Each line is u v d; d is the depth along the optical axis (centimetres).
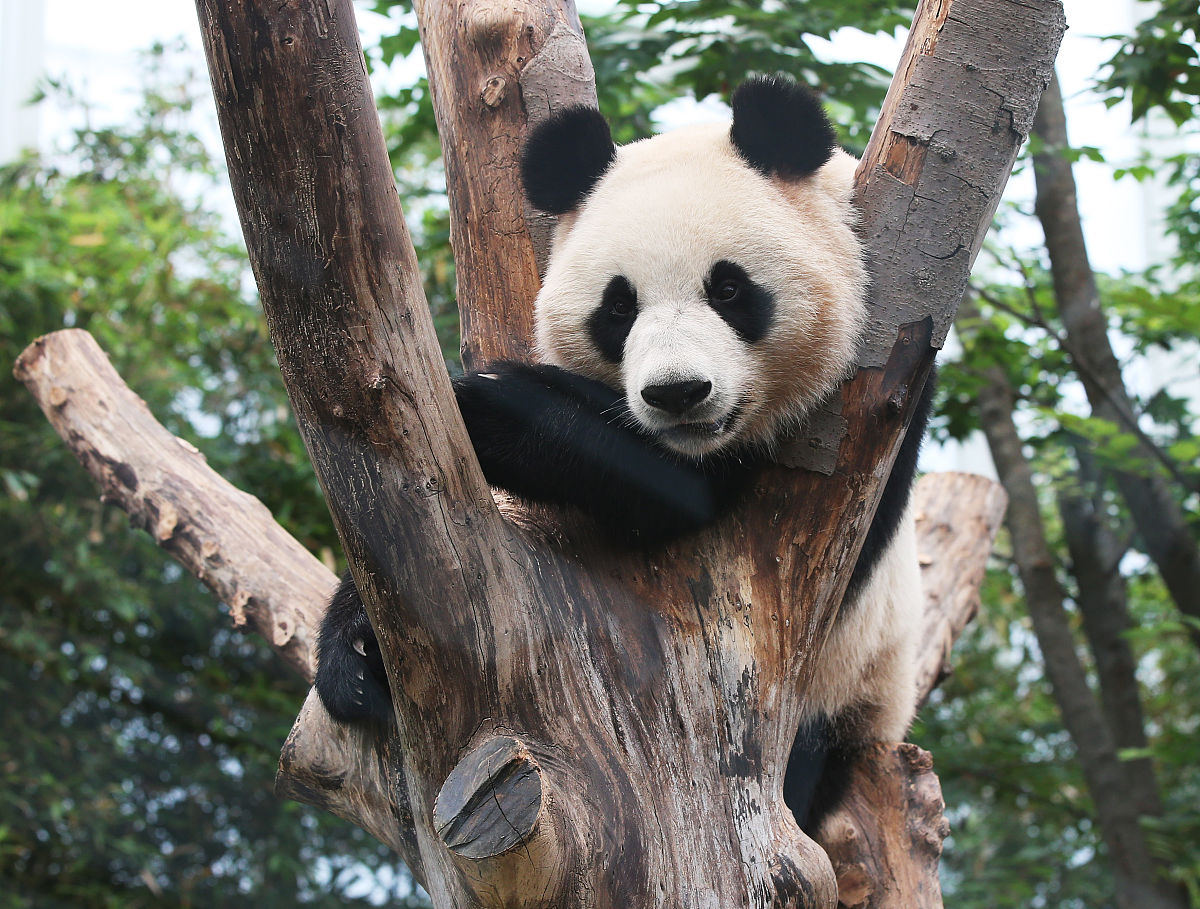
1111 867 923
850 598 425
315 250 274
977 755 1074
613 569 346
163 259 1042
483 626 311
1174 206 972
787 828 333
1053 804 1080
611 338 399
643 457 358
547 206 424
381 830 386
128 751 998
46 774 924
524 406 368
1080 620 1214
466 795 279
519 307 467
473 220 479
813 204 390
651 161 407
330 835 1038
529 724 316
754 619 340
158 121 1188
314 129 263
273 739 1017
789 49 743
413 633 308
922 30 356
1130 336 975
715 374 360
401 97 809
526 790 279
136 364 975
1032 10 340
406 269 287
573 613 328
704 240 378
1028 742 1148
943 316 353
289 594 506
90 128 1160
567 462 361
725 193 386
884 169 361
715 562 347
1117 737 956
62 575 932
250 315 1091
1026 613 1266
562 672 320
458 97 487
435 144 1098
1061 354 947
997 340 895
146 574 983
